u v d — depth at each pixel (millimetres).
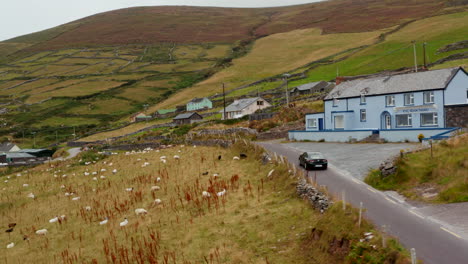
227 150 46250
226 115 106125
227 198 26422
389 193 23297
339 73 130375
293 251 17359
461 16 175500
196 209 25344
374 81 56219
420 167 25203
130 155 57094
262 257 17359
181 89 188125
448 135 37031
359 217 16578
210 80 188875
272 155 35719
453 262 13523
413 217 18500
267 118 81250
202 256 18484
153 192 31625
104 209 29391
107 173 45125
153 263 18328
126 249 19969
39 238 25250
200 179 33625
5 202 36688
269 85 142250
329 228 17094
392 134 44750
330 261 15586
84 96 187500
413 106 47688
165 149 57688
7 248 24219
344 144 47250
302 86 114438
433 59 109062
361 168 30219
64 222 27844
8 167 80688
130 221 25562
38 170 59562
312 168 30906
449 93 45219
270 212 22266
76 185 40469
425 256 14133
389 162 26297
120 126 133750
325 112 61062
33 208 33562
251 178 31094
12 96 197625
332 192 23531
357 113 55469
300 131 57188
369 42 178750
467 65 82500
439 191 21953
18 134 138875
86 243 22953
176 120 112062
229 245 19078
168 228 22859
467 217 17828
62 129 144750
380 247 14523
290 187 25578
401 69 103688
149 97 181625
